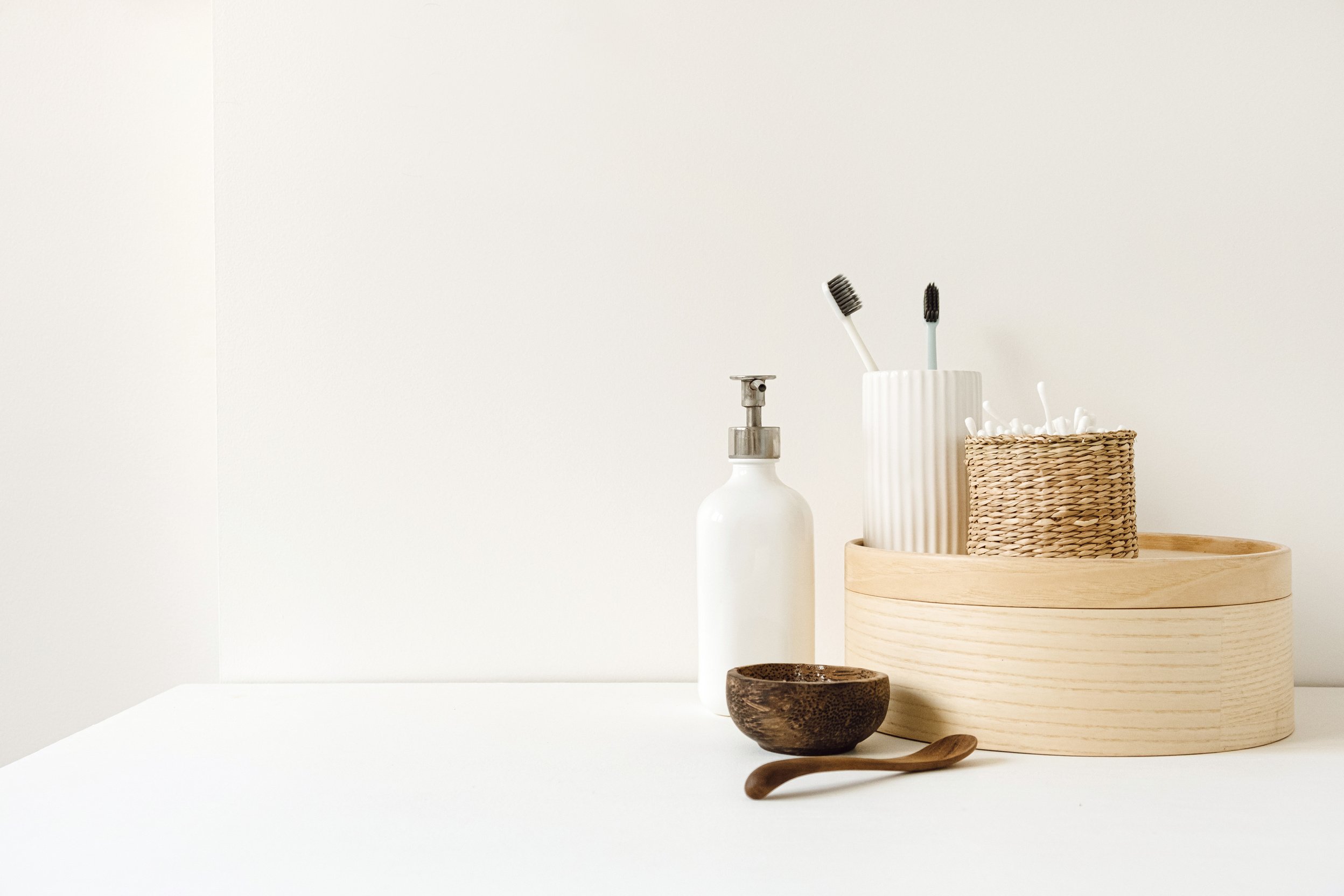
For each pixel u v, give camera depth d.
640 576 0.93
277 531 0.94
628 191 0.93
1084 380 0.90
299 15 0.94
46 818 0.56
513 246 0.93
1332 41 0.88
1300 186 0.88
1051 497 0.67
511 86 0.93
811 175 0.92
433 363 0.93
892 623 0.70
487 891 0.45
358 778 0.63
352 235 0.94
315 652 0.94
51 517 1.04
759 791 0.57
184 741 0.72
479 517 0.93
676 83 0.92
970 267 0.91
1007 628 0.65
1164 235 0.89
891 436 0.77
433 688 0.90
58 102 1.04
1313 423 0.88
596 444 0.93
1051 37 0.90
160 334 1.04
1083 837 0.51
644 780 0.62
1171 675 0.64
